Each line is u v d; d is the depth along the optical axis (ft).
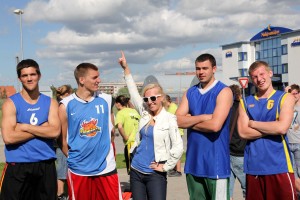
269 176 15.53
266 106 15.81
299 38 183.01
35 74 15.56
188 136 16.93
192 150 16.61
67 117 16.51
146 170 16.93
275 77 193.98
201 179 16.51
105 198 16.84
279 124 15.24
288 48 188.44
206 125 15.88
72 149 16.51
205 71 16.42
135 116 27.07
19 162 15.34
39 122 15.67
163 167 16.72
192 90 17.16
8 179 15.43
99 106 16.71
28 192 15.76
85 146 16.40
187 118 16.39
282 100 15.61
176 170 33.45
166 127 16.85
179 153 16.61
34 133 15.35
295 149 22.43
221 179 16.02
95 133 16.55
